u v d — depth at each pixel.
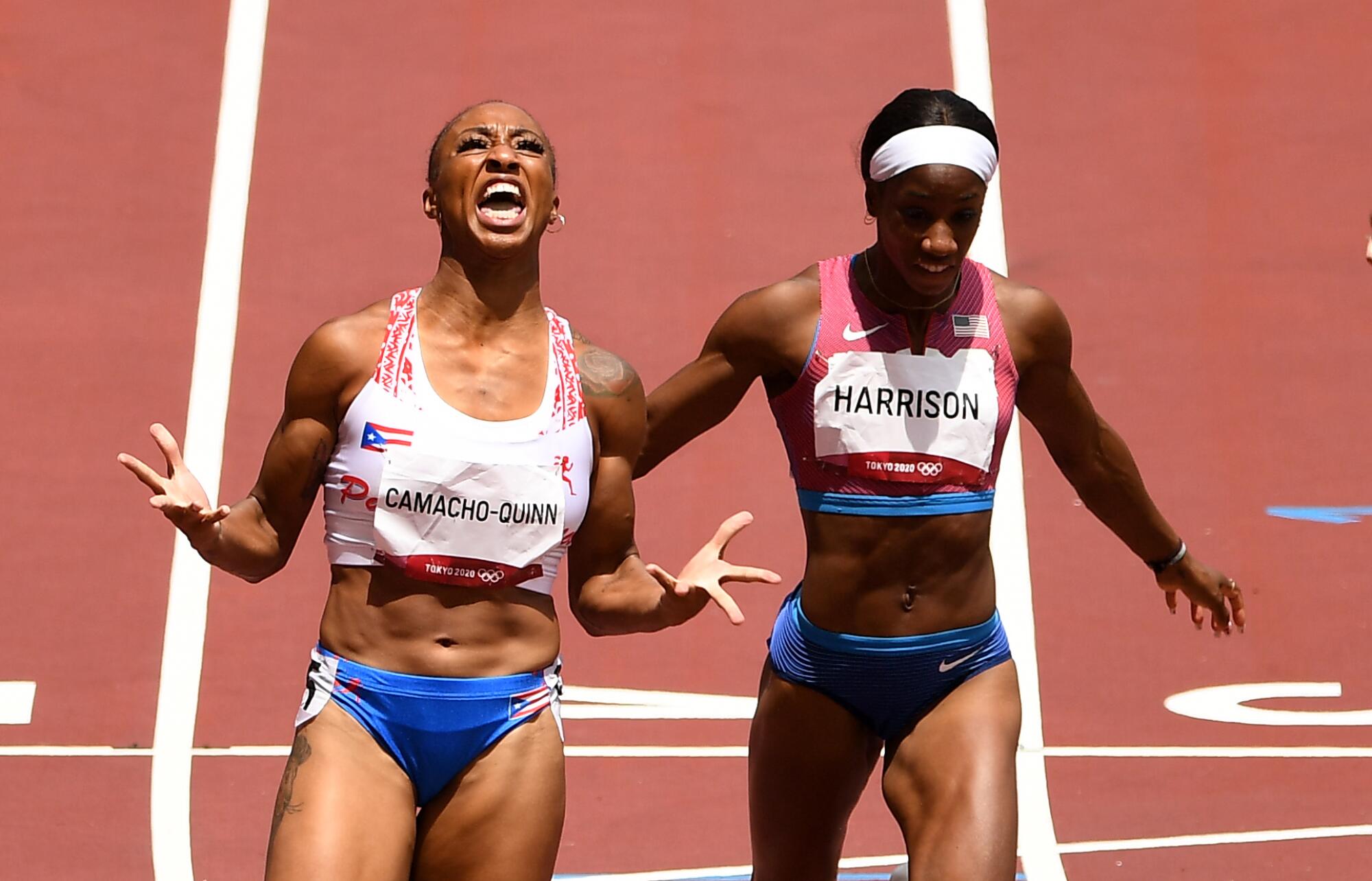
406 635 15.40
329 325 15.65
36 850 23.98
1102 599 31.38
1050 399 18.14
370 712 15.38
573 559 16.62
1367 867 24.02
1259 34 44.22
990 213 40.09
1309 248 39.19
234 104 41.88
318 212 39.50
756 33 44.50
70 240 38.38
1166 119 42.28
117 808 25.22
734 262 38.72
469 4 45.03
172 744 27.08
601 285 38.06
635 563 16.47
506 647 15.62
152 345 36.09
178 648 29.50
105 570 31.20
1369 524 32.91
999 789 16.61
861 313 17.31
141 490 33.09
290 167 40.56
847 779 18.06
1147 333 37.34
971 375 17.27
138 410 34.59
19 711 27.67
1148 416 35.47
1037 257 39.03
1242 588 31.50
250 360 35.81
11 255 37.91
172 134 41.12
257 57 43.09
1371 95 42.72
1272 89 42.94
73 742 26.95
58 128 41.03
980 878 16.09
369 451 15.38
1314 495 33.72
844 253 39.00
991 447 17.42
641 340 36.59
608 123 42.12
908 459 17.16
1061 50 44.00
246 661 29.33
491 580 15.46
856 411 17.17
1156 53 43.88
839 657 17.45
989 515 17.61
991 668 17.72
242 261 38.12
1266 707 28.70
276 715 28.05
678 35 44.47
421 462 15.28
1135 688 29.22
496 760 15.53
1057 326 17.75
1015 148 41.66
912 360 17.20
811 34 44.47
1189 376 36.41
